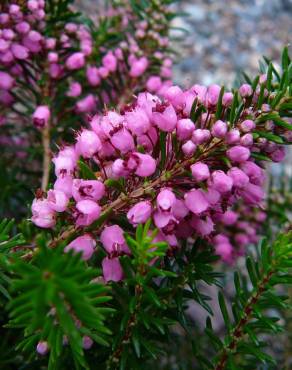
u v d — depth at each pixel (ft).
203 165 0.25
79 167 0.26
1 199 0.48
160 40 0.48
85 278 0.20
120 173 0.26
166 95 0.28
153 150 0.27
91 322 0.20
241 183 0.26
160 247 0.23
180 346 0.51
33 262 0.28
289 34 1.15
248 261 0.29
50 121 0.44
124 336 0.28
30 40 0.40
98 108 0.46
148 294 0.26
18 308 0.18
